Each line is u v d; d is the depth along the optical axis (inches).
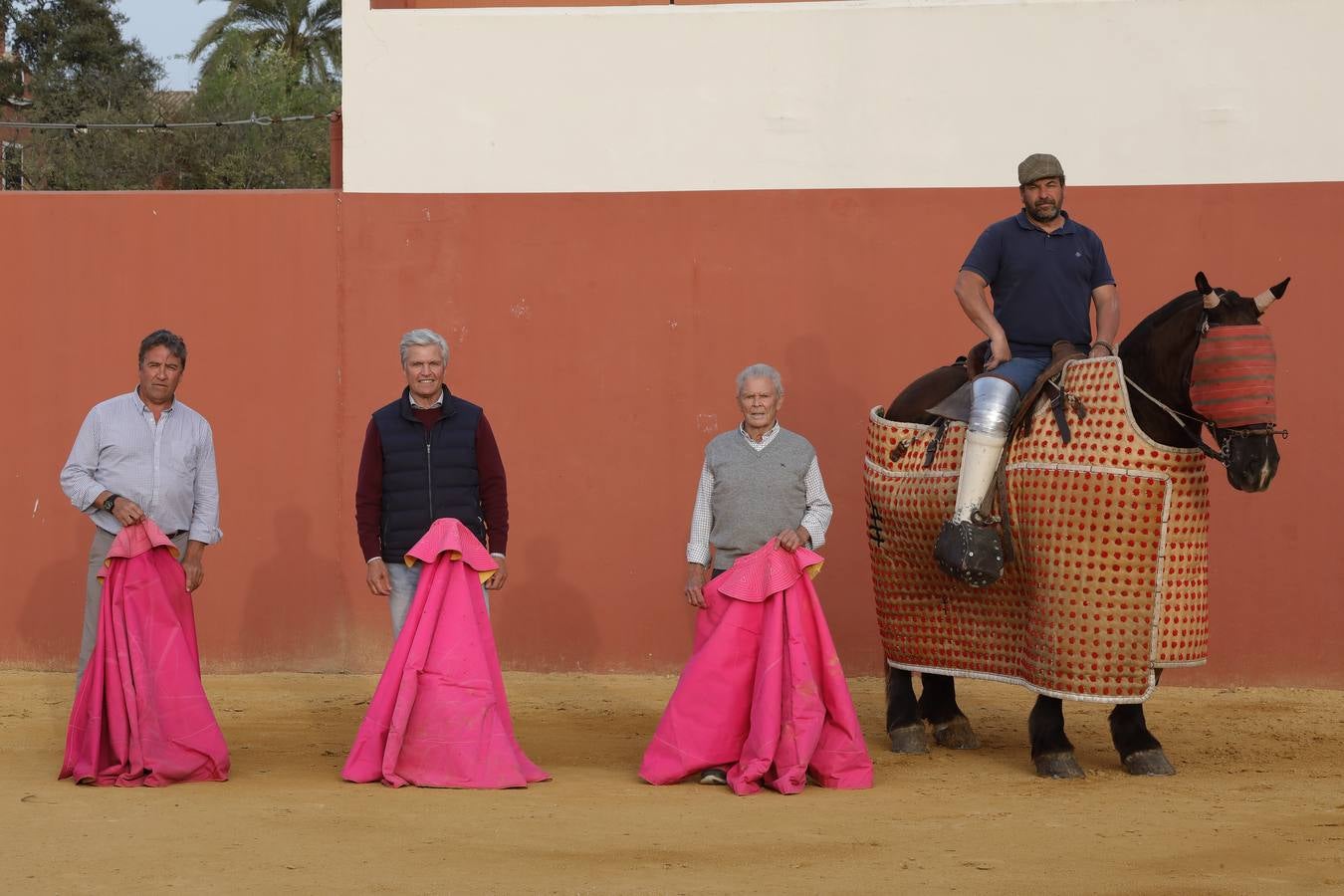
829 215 393.7
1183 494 267.4
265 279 399.9
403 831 225.5
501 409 398.9
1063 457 267.9
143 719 265.0
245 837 220.2
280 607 398.9
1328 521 382.6
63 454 398.9
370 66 400.2
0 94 1395.2
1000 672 288.5
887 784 274.7
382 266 399.2
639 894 190.7
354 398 398.9
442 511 281.0
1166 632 268.5
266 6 1430.9
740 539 285.6
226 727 332.8
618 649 397.7
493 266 398.9
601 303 397.7
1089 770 289.7
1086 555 267.1
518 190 399.2
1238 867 205.9
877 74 392.8
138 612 269.7
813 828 231.0
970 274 287.9
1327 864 207.6
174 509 286.5
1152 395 265.0
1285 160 383.6
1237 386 250.4
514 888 193.2
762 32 394.6
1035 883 196.9
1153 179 386.9
